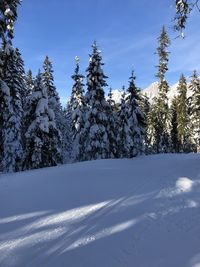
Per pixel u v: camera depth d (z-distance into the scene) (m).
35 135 25.72
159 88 51.16
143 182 14.12
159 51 48.94
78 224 8.78
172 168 18.78
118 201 10.88
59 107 47.28
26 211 10.17
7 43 20.75
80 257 6.88
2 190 13.45
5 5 19.00
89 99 35.56
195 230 8.20
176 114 61.41
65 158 53.47
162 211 9.69
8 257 6.94
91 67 35.19
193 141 56.91
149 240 7.68
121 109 41.66
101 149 35.22
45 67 42.25
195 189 12.34
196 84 56.00
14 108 34.81
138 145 41.34
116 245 7.43
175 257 6.81
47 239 7.82
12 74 34.53
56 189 13.16
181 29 10.80
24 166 26.27
